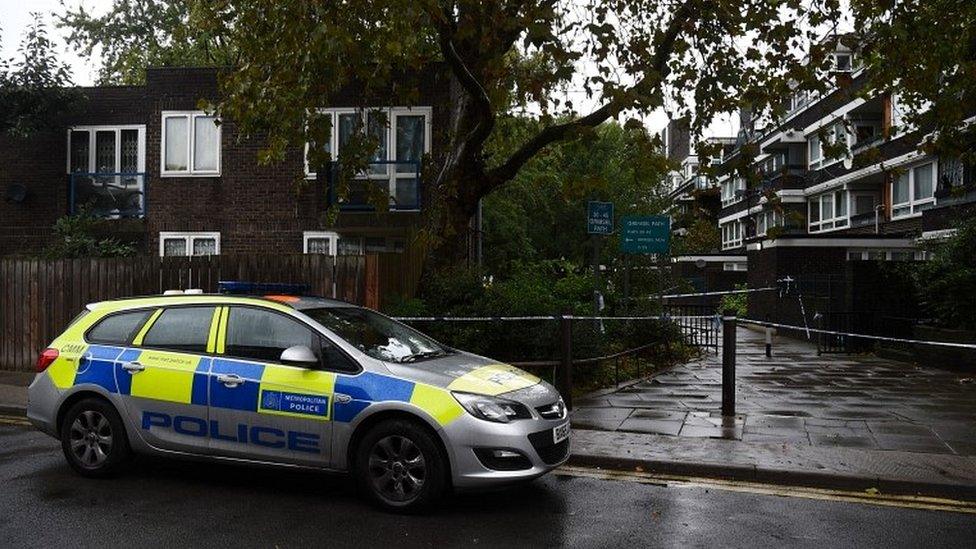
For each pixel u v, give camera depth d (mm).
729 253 44125
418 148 16984
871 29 11031
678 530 5578
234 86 10516
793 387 12055
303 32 9016
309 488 6594
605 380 11945
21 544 5188
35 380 7152
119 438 6762
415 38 11570
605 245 19922
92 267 12461
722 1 10391
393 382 5957
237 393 6320
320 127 10047
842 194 35062
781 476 6871
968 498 6449
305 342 6348
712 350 18734
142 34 25906
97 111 18875
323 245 17625
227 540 5297
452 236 12461
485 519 5793
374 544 5230
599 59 9438
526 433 5816
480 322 10938
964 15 11086
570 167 26422
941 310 15352
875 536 5496
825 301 20562
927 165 27062
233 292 7539
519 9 9859
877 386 12234
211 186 17938
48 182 19016
